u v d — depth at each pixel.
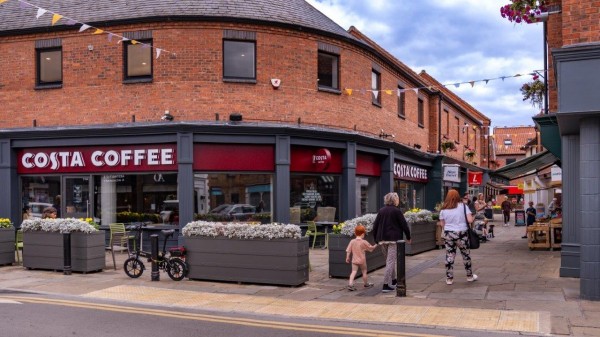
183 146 16.05
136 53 16.92
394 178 22.28
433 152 27.98
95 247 12.76
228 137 16.38
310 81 17.72
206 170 16.36
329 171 18.16
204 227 11.40
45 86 17.30
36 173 17.48
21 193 17.78
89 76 16.97
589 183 8.75
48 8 18.03
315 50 17.91
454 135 32.28
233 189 16.72
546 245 16.34
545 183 25.55
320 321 7.97
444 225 10.67
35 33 17.38
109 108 16.80
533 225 16.61
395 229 10.02
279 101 17.11
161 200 16.69
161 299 9.66
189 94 16.47
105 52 16.89
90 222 13.36
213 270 11.29
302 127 17.02
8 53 17.66
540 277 11.02
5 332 7.18
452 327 7.38
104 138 16.70
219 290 10.48
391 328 7.46
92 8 17.56
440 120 28.22
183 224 15.99
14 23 17.77
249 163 16.67
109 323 7.76
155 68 16.55
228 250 11.18
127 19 16.53
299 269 10.77
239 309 8.84
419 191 27.09
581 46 8.59
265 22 16.88
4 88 17.64
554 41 12.24
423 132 26.94
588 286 8.76
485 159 41.94
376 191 21.16
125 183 17.00
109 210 17.06
